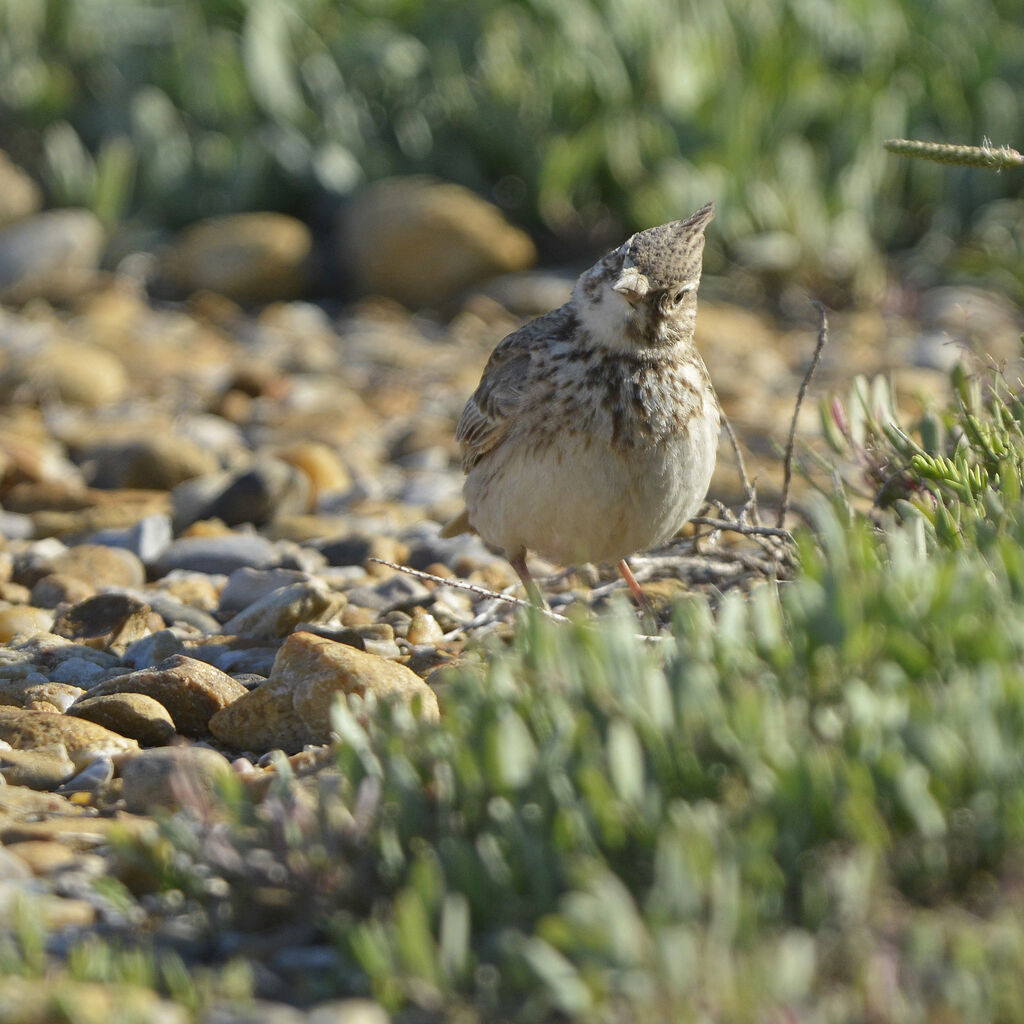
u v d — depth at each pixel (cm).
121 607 1083
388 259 2405
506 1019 540
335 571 1250
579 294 960
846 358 2130
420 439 1716
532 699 644
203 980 567
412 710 689
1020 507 788
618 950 523
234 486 1388
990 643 633
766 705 603
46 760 809
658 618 1056
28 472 1491
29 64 2659
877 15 2642
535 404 944
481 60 2634
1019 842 569
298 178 2605
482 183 2619
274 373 1994
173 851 648
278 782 677
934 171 2583
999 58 2659
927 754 580
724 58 2603
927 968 530
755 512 1099
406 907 547
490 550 1248
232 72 2592
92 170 2570
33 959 575
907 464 1004
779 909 555
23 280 2302
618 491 936
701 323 2255
